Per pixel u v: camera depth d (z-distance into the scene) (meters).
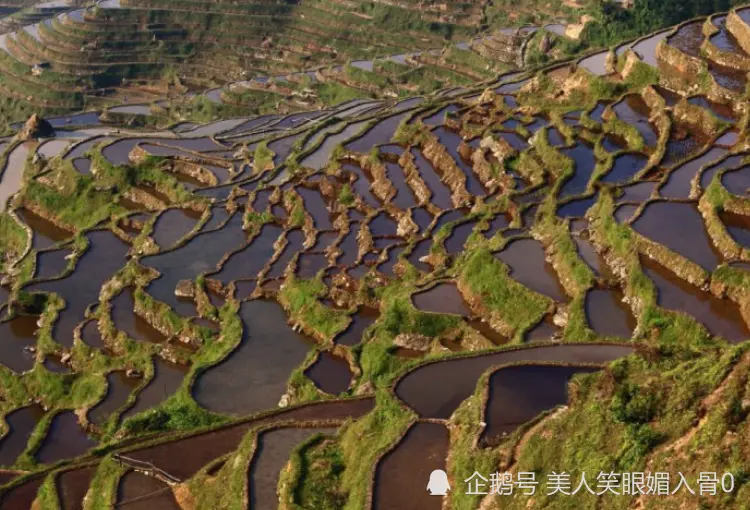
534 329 54.19
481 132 91.19
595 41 159.12
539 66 119.19
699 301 50.81
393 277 68.44
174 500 45.62
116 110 184.88
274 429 46.66
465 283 61.66
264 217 87.81
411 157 90.19
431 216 78.94
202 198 97.69
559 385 40.56
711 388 30.88
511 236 65.19
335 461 41.94
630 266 55.12
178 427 56.41
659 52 93.88
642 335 49.53
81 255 91.62
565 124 85.62
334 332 63.12
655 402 31.89
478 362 45.69
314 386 57.50
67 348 74.56
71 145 121.50
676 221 58.75
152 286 77.25
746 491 26.66
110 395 66.12
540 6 198.88
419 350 57.94
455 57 176.00
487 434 37.16
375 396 48.94
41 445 61.00
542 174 78.69
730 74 84.88
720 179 60.62
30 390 71.25
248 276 76.62
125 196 107.69
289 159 101.69
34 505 49.19
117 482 46.88
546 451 33.25
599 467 30.91
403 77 175.00
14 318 82.06
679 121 79.06
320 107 173.38
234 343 65.31
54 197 111.25
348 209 84.88
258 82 191.75
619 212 60.84
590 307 53.62
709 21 100.12
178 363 68.56
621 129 81.31
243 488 41.75
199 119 181.12
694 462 28.61
